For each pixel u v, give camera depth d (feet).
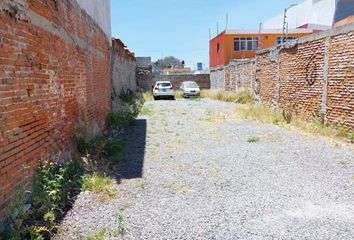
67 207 12.10
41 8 13.61
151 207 12.25
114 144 21.50
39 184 11.75
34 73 12.61
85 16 23.39
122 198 13.15
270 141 24.25
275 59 40.11
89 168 16.52
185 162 18.78
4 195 9.75
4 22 10.15
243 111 41.70
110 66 40.55
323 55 27.78
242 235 10.00
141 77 94.79
